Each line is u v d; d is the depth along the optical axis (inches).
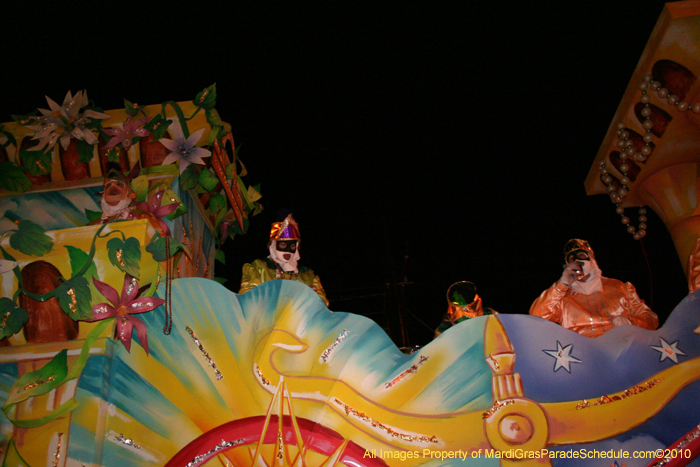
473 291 101.7
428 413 66.1
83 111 88.3
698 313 68.4
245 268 110.0
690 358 66.5
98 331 69.6
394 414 66.4
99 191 87.0
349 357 69.4
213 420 67.5
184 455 66.2
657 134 100.2
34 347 69.9
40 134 84.2
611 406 65.2
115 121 86.8
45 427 66.3
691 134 98.7
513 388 66.2
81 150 85.0
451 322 98.0
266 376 69.0
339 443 65.9
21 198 86.5
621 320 89.9
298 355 69.8
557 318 98.0
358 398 67.5
